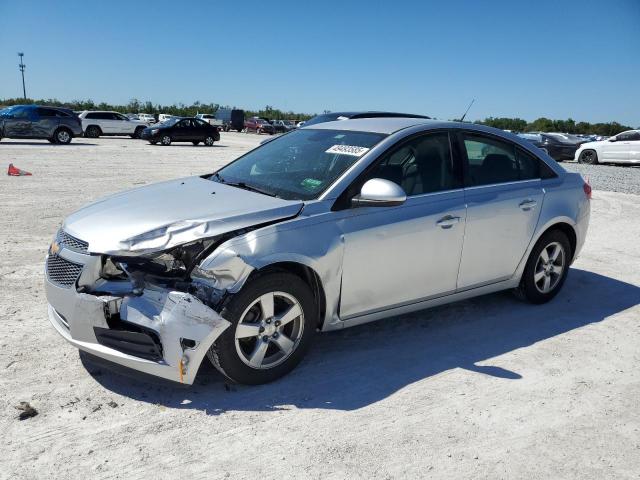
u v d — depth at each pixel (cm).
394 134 439
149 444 309
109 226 364
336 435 325
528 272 529
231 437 319
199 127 3095
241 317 354
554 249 545
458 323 500
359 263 401
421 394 375
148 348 338
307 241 374
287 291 371
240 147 3044
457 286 471
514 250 503
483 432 335
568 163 2547
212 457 301
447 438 327
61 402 346
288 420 338
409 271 431
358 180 406
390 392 377
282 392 370
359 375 398
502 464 306
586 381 404
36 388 360
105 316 348
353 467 297
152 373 341
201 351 337
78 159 1864
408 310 449
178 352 335
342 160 424
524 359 434
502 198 484
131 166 1703
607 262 728
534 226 512
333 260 386
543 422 349
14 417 328
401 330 480
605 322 518
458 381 395
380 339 460
